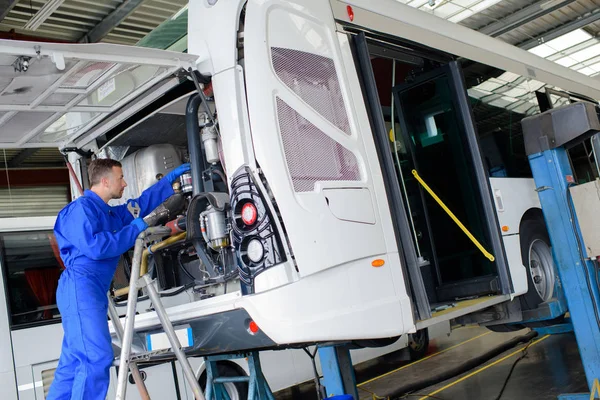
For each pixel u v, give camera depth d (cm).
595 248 450
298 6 366
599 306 453
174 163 460
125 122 423
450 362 782
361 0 421
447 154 531
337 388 431
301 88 354
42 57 286
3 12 745
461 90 502
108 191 379
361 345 426
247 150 333
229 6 349
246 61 340
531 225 573
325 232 335
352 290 342
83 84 332
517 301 513
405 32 458
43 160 1144
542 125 473
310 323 321
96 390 331
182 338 366
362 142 376
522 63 654
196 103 375
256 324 326
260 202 326
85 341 334
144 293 453
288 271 321
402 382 706
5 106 336
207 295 388
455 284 518
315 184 341
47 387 553
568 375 598
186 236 368
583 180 744
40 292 579
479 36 582
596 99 820
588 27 1338
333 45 380
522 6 1166
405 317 362
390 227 375
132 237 343
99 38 845
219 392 441
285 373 653
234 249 337
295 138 342
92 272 347
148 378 569
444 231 545
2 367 531
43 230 604
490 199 487
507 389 589
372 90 392
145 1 775
